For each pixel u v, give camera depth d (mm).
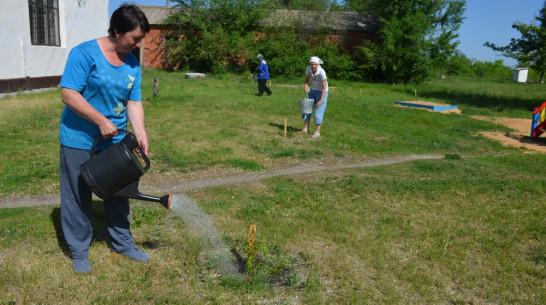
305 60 33188
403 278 3988
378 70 33969
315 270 3998
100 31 21297
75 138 3574
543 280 4145
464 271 4180
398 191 6695
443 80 40594
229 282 3689
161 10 35938
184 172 7426
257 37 35094
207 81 26875
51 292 3436
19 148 8203
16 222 4750
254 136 10539
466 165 8984
